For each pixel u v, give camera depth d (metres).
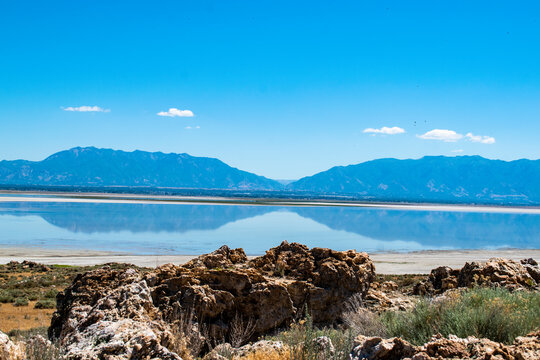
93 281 13.91
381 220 139.12
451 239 91.44
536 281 18.47
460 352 6.16
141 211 136.88
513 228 124.56
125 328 7.08
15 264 45.59
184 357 7.74
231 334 12.80
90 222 99.69
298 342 7.80
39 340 6.79
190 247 66.19
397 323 9.33
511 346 6.24
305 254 17.56
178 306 12.76
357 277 16.61
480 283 17.16
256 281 14.61
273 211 159.62
